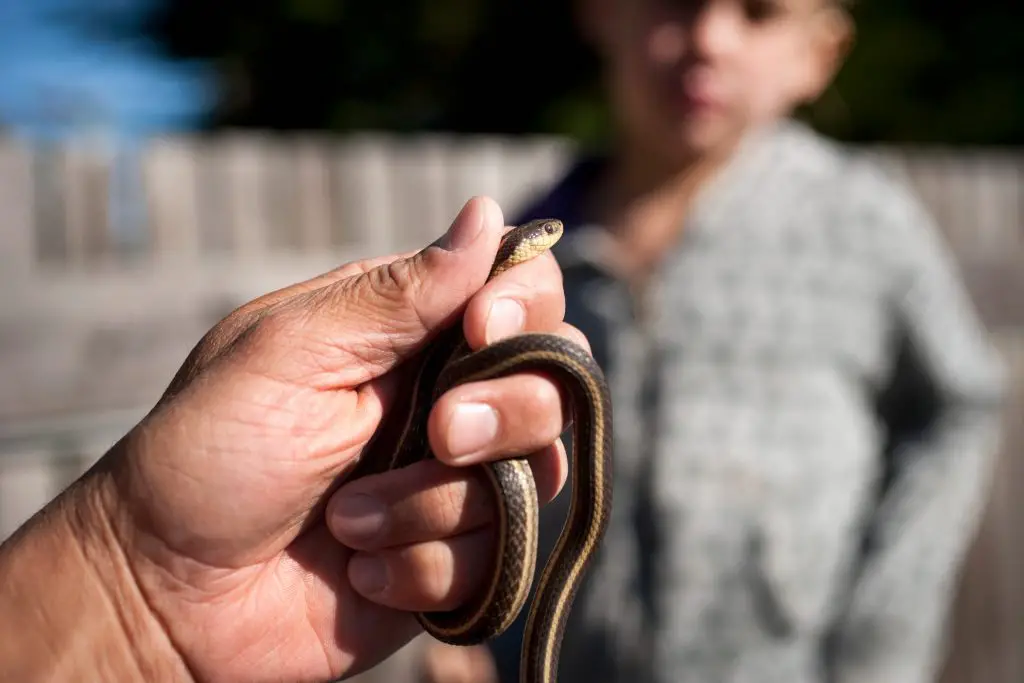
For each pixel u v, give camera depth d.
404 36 1.76
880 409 0.53
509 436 0.28
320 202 0.61
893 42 1.62
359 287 0.28
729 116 0.49
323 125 1.84
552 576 0.33
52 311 0.52
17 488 0.52
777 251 0.49
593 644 0.48
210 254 0.57
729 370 0.48
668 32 0.49
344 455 0.29
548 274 0.30
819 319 0.49
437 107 1.83
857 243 0.49
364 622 0.31
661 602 0.47
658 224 0.51
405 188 0.64
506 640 0.49
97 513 0.28
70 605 0.27
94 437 0.54
